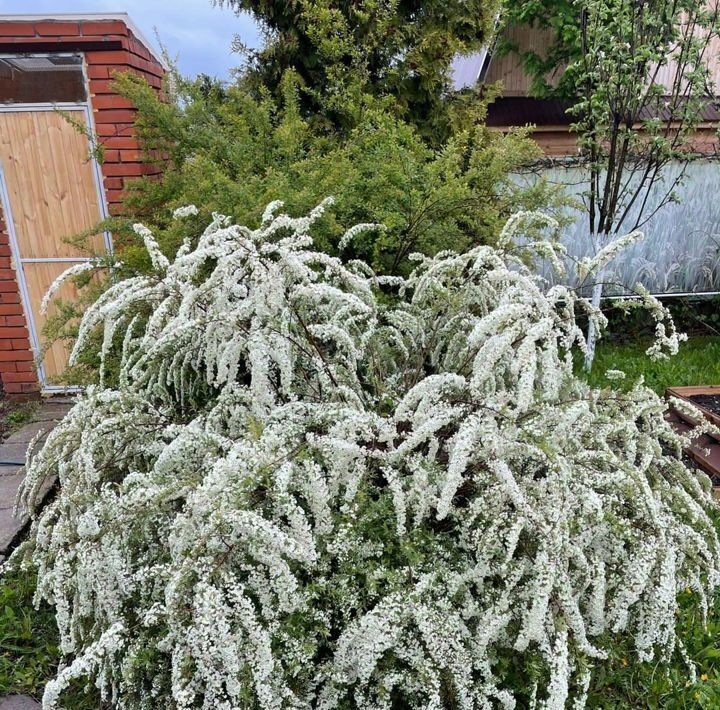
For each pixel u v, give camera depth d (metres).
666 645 1.98
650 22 3.95
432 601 1.67
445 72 5.09
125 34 3.71
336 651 1.58
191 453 1.95
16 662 2.14
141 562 1.85
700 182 5.27
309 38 4.70
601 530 1.83
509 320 1.89
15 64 3.73
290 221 2.40
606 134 4.43
